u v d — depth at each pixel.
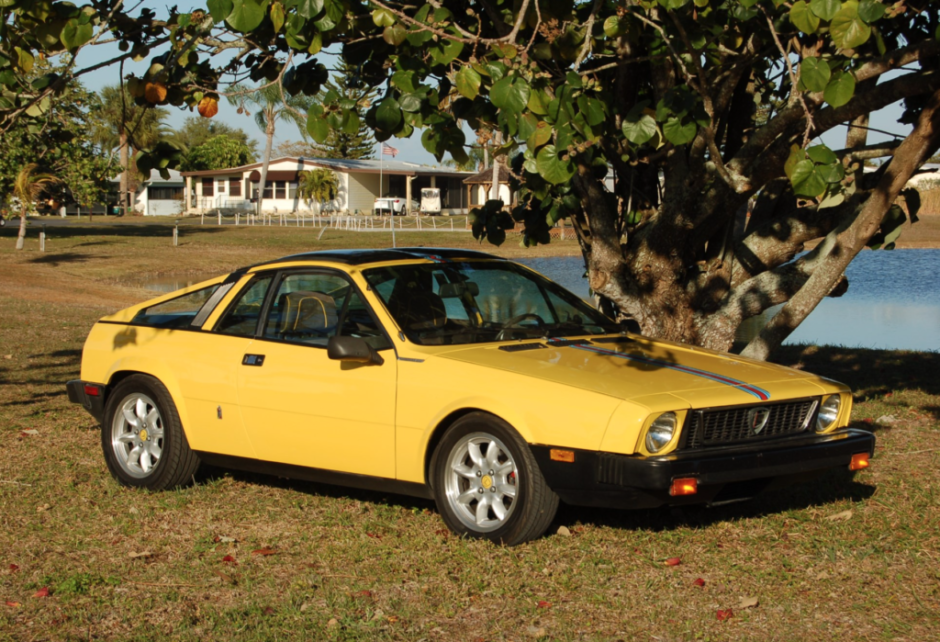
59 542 5.40
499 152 5.98
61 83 6.02
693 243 8.20
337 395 5.61
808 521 5.56
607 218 8.02
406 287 5.86
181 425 6.32
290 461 5.91
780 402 5.11
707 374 5.27
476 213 9.02
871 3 5.04
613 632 4.11
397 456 5.42
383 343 5.57
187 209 71.62
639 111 6.01
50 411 9.07
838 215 8.49
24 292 22.94
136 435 6.54
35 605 4.50
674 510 5.80
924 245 39.75
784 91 8.45
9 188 32.66
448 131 5.84
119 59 6.29
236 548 5.27
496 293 6.14
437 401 5.23
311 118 5.93
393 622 4.23
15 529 5.62
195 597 4.59
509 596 4.50
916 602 4.36
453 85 6.30
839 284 8.68
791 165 5.19
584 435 4.77
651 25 6.41
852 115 6.74
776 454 4.94
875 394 9.55
